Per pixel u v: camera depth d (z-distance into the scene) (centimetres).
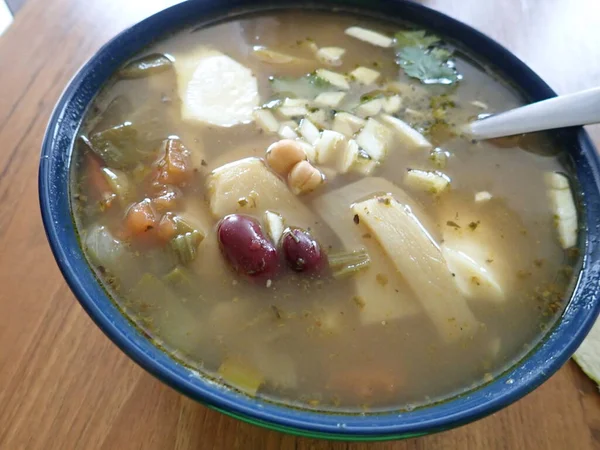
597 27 22
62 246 11
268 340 12
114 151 14
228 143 15
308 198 14
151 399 13
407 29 18
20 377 13
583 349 14
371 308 13
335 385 12
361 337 12
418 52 17
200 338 12
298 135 15
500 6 22
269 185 14
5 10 26
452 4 22
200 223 13
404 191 14
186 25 17
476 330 13
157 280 12
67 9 20
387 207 14
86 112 14
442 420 10
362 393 12
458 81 17
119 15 20
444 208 14
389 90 16
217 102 16
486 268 13
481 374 12
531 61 20
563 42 21
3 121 17
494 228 14
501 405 10
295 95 16
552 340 12
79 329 14
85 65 14
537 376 11
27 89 18
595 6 23
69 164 13
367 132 15
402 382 12
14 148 16
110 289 12
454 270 13
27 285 14
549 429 13
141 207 13
